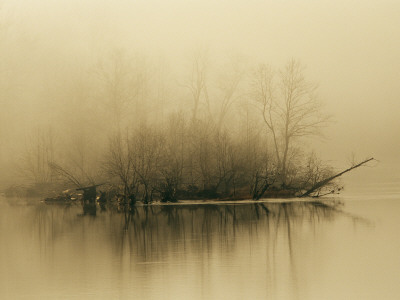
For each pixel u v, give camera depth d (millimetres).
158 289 28141
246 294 27109
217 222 49688
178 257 35125
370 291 27266
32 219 54750
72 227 48812
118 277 30562
